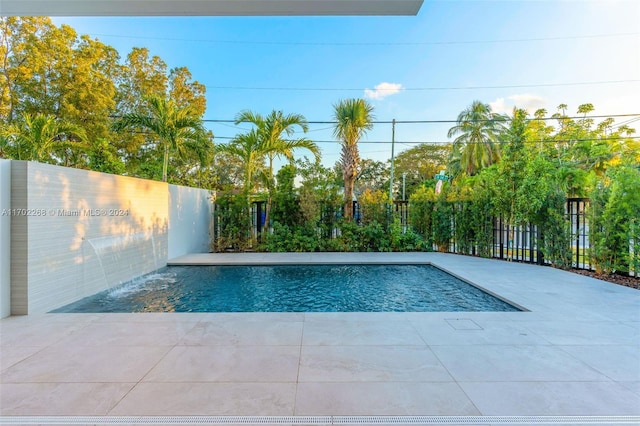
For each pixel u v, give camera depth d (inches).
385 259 333.4
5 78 417.7
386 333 132.3
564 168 318.3
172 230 337.1
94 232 211.8
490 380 94.0
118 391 87.7
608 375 96.7
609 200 235.0
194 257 344.2
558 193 275.7
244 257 347.3
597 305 171.0
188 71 628.7
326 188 410.9
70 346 119.3
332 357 109.4
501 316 154.3
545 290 204.5
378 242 399.5
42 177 168.4
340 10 91.0
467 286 235.1
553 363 104.7
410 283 251.0
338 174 474.3
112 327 140.5
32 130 299.4
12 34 424.5
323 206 407.5
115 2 84.1
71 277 190.7
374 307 192.2
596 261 249.4
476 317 153.0
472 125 807.1
